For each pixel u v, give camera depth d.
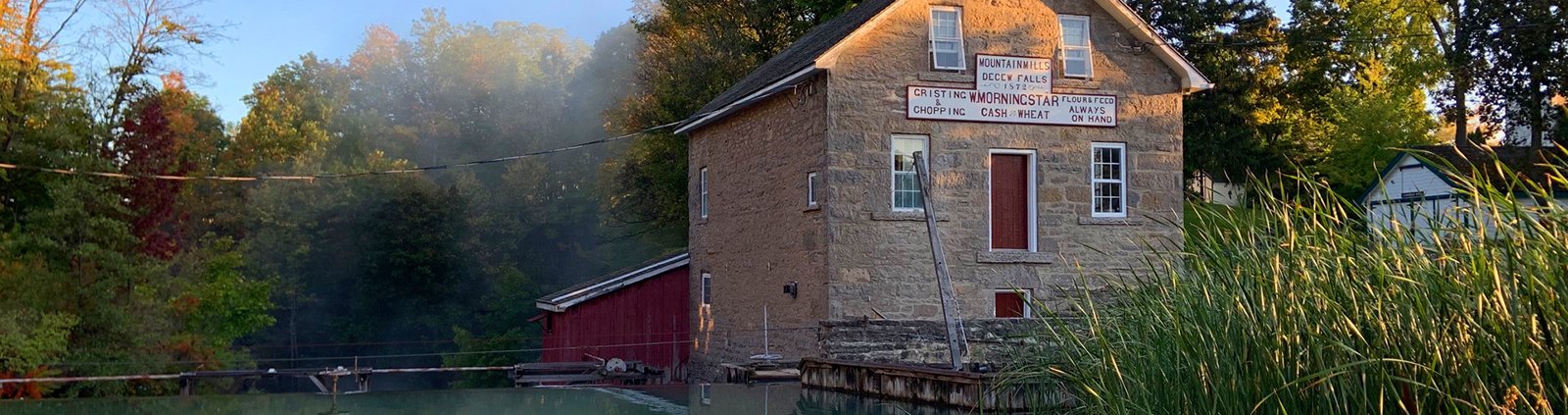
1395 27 42.81
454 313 47.44
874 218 22.17
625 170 47.84
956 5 22.91
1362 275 8.69
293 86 52.75
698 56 41.91
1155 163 23.80
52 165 28.20
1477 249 7.80
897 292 22.25
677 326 30.67
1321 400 8.59
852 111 22.22
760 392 20.69
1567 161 8.04
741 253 26.73
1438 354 7.62
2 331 23.41
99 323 26.06
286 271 44.53
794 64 24.14
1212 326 9.70
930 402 16.66
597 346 30.05
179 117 32.75
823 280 22.17
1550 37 35.44
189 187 32.03
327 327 45.81
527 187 53.59
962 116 22.80
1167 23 38.19
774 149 24.81
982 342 19.72
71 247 26.78
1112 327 12.07
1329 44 40.94
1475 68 37.38
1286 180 36.84
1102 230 23.39
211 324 31.09
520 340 46.31
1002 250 22.80
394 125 60.50
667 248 48.03
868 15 23.39
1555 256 7.32
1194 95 37.72
